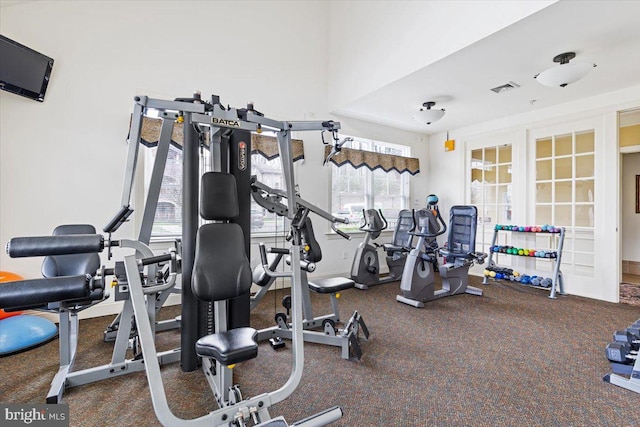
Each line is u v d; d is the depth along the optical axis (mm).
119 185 3250
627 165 5863
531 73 3385
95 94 3135
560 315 3285
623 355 2100
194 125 2004
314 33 4645
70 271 2523
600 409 1732
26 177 2871
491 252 4652
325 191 4719
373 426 1599
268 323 3041
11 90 2654
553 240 4379
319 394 1878
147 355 1312
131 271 1432
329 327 2555
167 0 3521
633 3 2234
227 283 1708
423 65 3256
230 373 1563
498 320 3137
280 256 2750
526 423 1622
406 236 4973
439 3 3088
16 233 2846
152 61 3428
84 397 1842
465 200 5488
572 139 4223
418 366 2215
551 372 2127
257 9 4145
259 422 1401
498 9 2580
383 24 3777
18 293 1316
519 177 4746
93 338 2656
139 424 1614
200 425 1277
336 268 4867
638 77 3457
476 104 4352
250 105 1985
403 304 3670
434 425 1606
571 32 2605
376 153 5172
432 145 6012
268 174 4305
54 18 2949
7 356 2299
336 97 4590
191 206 2156
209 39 3783
